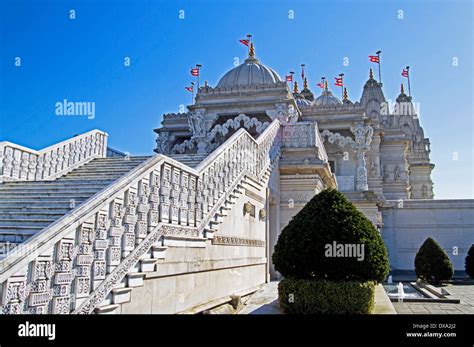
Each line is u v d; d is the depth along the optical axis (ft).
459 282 71.31
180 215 27.66
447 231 92.22
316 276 29.76
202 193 31.53
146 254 23.15
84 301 18.07
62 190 31.60
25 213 26.73
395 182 116.37
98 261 19.24
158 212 24.93
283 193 59.67
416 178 150.61
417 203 94.58
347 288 28.40
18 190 32.96
